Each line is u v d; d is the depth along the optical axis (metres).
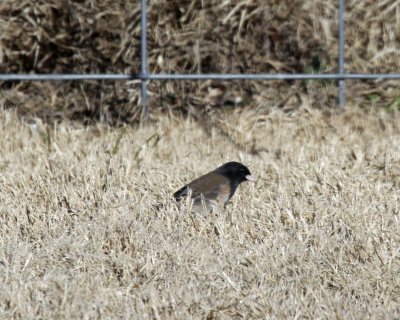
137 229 17.25
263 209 19.06
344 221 18.17
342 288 15.39
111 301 14.24
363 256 16.50
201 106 31.69
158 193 20.55
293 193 20.45
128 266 15.68
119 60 31.98
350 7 33.16
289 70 32.97
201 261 15.98
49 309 13.84
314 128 28.56
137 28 31.73
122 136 26.83
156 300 14.16
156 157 25.00
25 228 18.00
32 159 23.92
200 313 13.93
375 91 32.25
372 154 24.20
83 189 20.05
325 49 33.03
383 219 18.25
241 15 32.22
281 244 16.88
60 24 31.91
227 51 32.47
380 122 29.36
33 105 31.39
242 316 13.99
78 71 32.12
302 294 14.80
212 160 24.58
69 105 31.59
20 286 14.52
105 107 31.48
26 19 31.77
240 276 15.53
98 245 16.66
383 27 33.28
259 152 26.06
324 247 16.72
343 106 30.89
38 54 32.03
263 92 32.03
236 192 21.28
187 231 17.80
